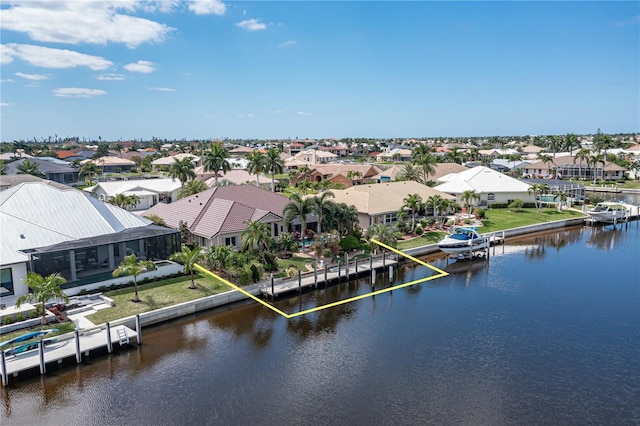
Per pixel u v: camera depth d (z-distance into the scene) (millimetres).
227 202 56594
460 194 84562
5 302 36156
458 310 40969
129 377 29406
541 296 44594
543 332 36406
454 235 59719
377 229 57656
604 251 62656
